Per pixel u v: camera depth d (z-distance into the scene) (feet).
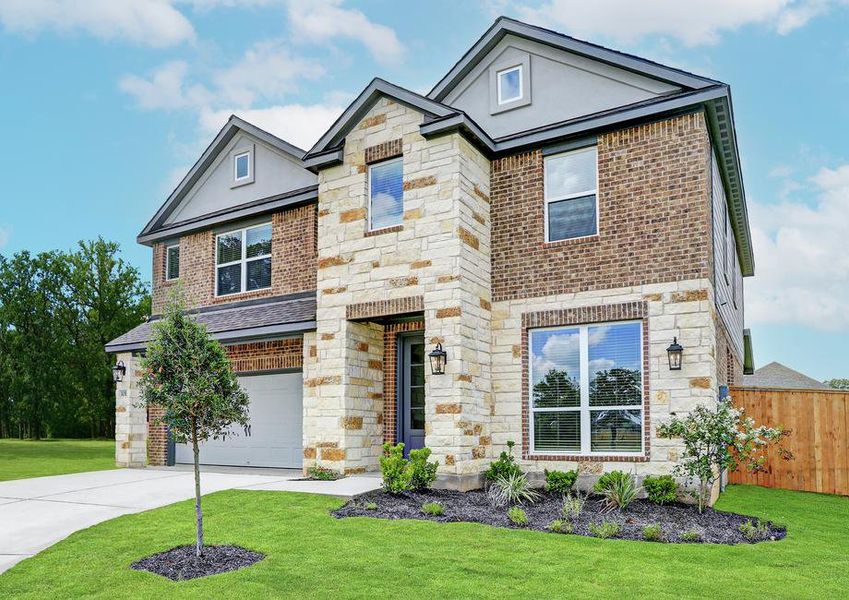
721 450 33.37
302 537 26.66
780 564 23.75
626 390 38.88
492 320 43.16
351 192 45.19
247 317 52.37
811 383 99.66
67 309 147.64
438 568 22.40
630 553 24.58
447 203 40.73
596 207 40.98
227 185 60.49
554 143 42.52
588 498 36.65
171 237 62.85
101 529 28.73
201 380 24.61
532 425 41.32
